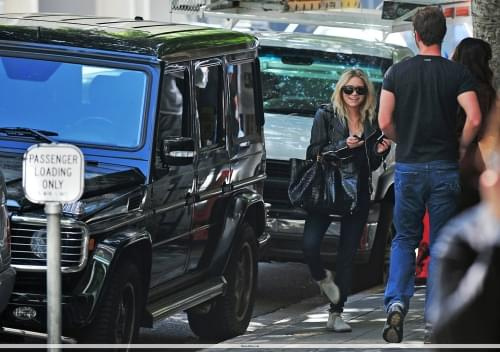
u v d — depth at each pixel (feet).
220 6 111.14
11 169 63.00
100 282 59.16
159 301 67.82
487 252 25.22
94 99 66.90
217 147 73.51
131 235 61.62
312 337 73.72
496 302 24.95
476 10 84.89
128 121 66.23
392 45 102.99
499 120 26.86
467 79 65.46
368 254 92.73
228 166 75.00
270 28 114.01
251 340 74.33
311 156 75.46
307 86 101.35
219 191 73.67
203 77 72.23
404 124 66.23
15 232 59.41
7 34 68.13
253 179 79.30
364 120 75.41
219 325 75.20
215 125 73.72
